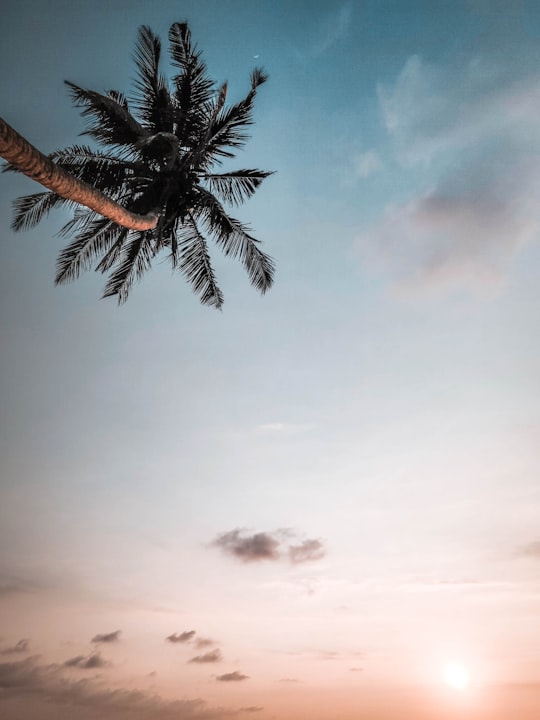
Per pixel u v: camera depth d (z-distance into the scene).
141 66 17.12
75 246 19.89
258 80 18.09
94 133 16.44
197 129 17.45
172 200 17.36
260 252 18.88
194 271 19.19
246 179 18.81
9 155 7.46
